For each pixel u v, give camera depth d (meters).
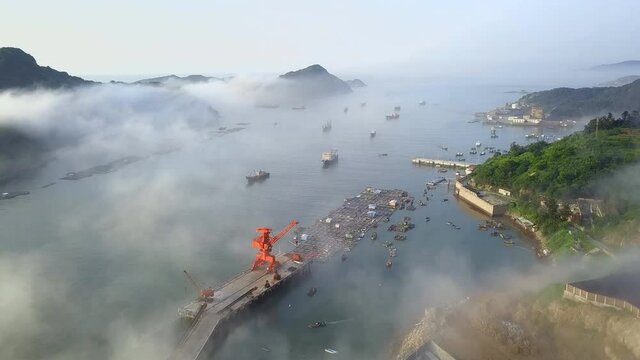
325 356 157.38
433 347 147.38
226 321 174.12
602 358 135.12
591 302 148.75
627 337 133.62
